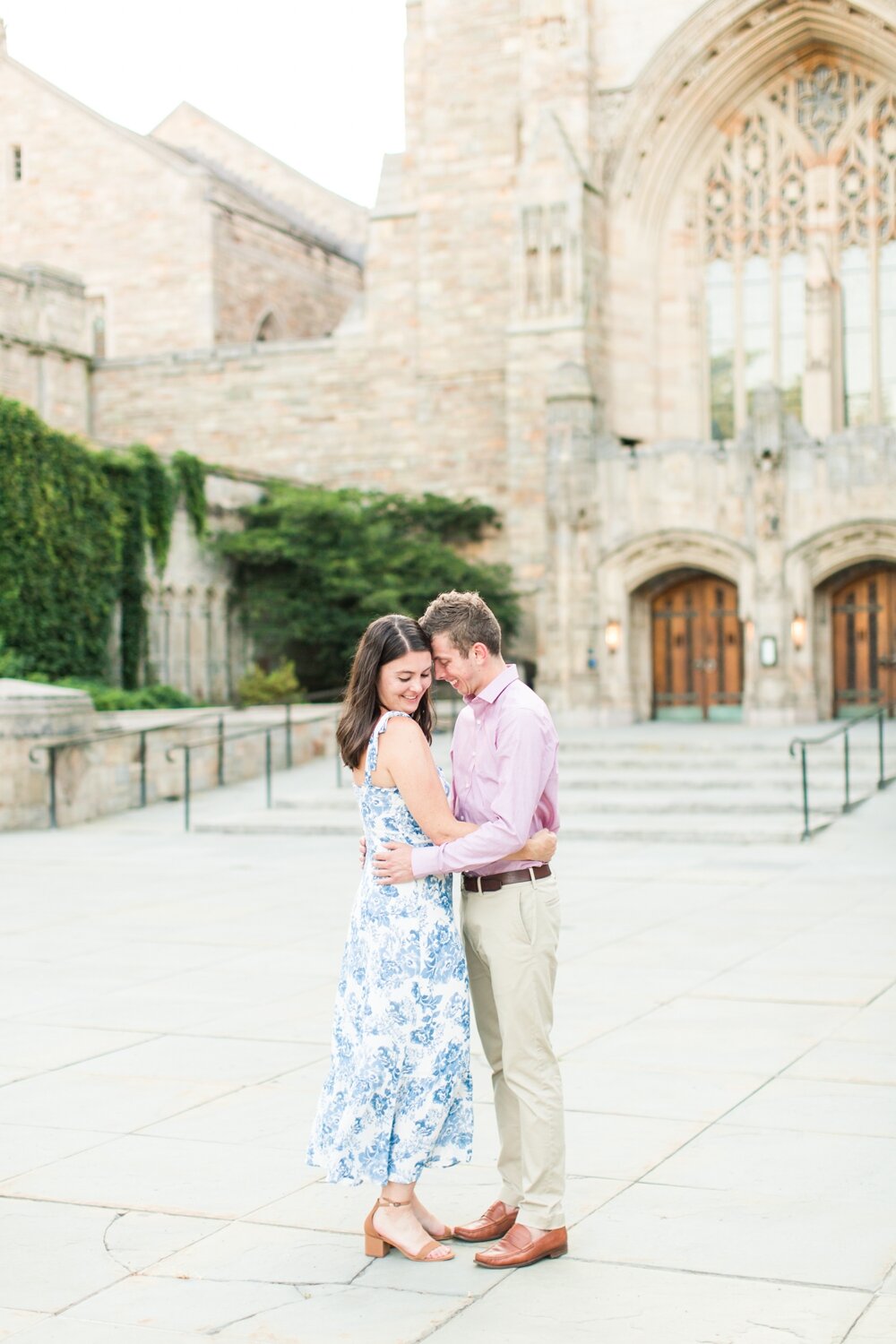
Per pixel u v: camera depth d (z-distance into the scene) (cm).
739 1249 530
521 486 3569
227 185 4734
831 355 3516
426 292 3834
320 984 1014
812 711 3048
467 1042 541
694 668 3303
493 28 3778
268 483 3559
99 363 4128
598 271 3581
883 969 1028
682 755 2467
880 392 3525
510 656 3559
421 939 531
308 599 3319
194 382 4056
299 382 3975
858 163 3509
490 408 3778
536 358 3534
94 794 2216
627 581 3203
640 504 3164
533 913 532
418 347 3853
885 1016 888
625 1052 812
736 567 3108
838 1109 698
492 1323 475
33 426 2702
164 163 4397
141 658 2983
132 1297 501
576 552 3216
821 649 3136
